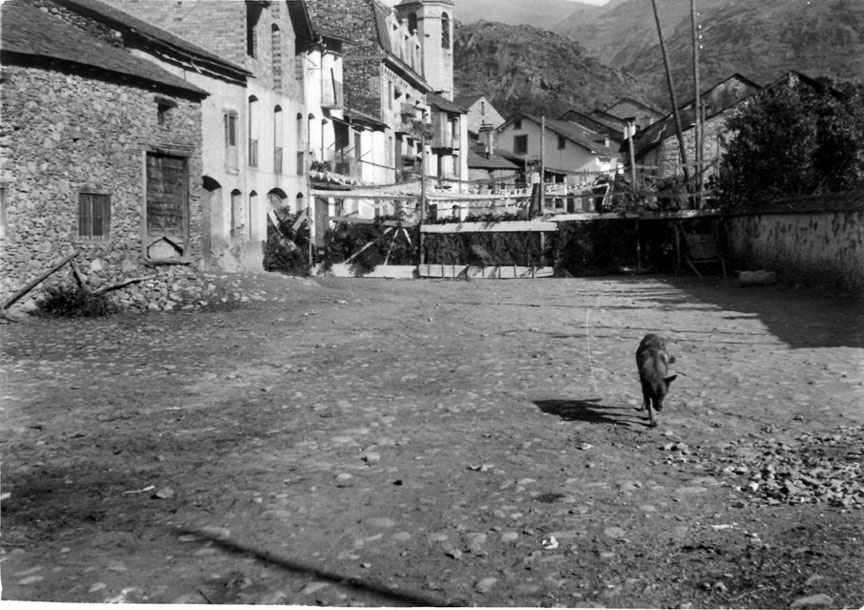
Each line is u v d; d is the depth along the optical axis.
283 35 37.88
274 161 37.25
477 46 169.38
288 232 37.88
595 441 9.23
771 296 25.91
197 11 33.16
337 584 5.64
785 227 30.97
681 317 21.08
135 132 23.80
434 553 6.15
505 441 9.27
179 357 15.43
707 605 5.23
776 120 36.22
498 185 69.50
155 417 10.66
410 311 23.62
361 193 41.72
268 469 8.33
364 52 52.94
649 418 10.03
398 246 40.53
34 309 20.41
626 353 15.43
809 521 6.55
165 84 24.62
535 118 80.81
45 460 8.74
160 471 8.31
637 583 5.56
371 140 51.69
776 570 5.67
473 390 12.16
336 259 39.53
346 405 11.19
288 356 15.61
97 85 22.42
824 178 36.31
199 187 27.02
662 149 50.88
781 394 11.41
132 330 18.92
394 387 12.56
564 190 50.19
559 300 26.62
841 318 20.02
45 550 6.31
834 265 26.75
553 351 15.76
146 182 24.31
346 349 16.45
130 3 33.31
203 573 5.85
